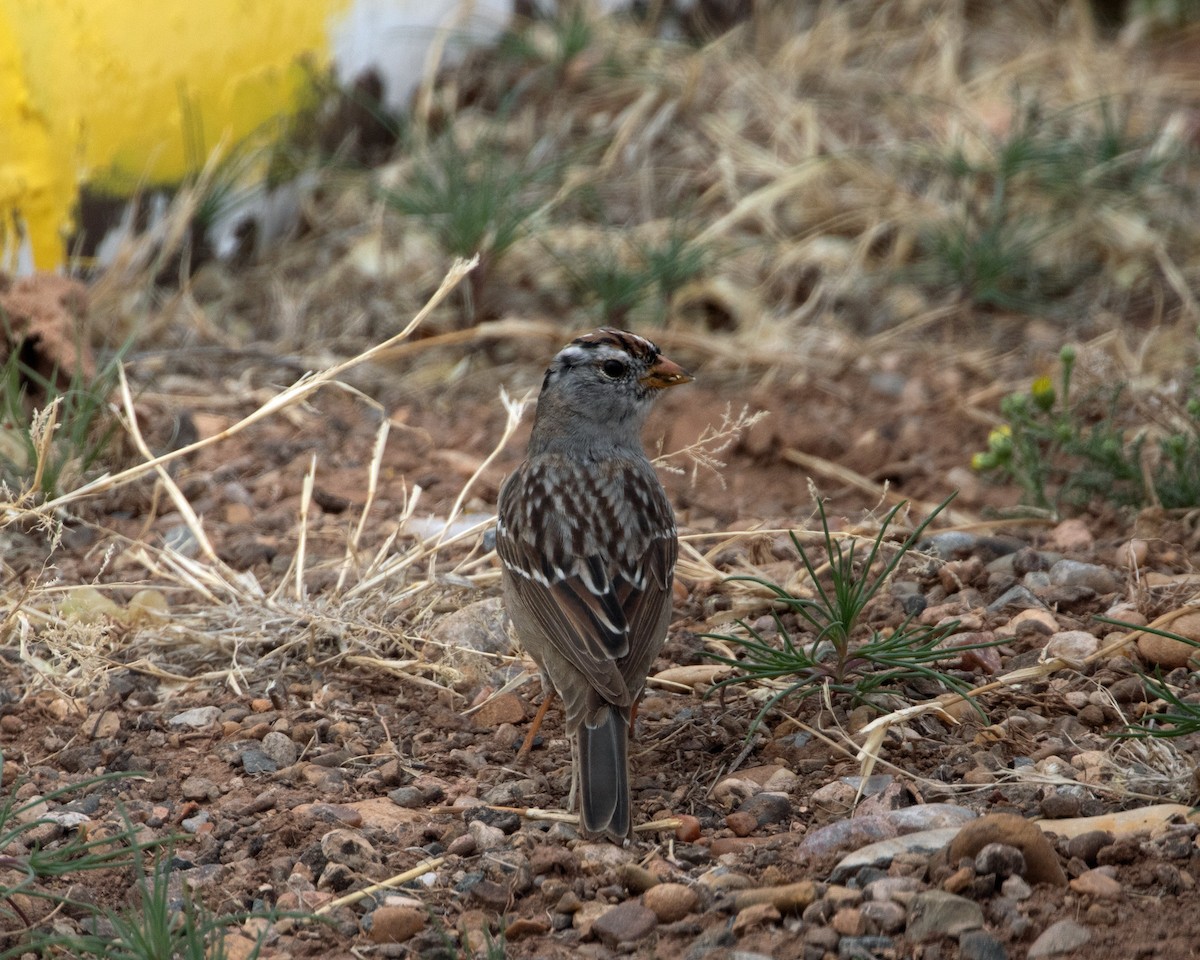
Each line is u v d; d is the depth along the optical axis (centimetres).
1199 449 1128
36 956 670
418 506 1189
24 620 914
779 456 1278
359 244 1592
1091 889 673
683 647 959
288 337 1474
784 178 1670
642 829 761
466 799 797
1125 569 1017
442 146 1706
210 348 1440
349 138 1694
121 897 722
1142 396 1224
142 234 1511
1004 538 1087
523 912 701
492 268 1510
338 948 678
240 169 1570
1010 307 1551
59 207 1431
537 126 1767
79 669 899
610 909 692
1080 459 1210
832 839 727
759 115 1811
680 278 1496
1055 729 837
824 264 1584
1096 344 1448
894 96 1867
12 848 749
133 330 1388
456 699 910
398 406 1383
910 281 1583
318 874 735
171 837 720
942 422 1336
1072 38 2083
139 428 1259
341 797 803
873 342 1485
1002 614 966
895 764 813
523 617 832
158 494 1180
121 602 1028
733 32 1981
